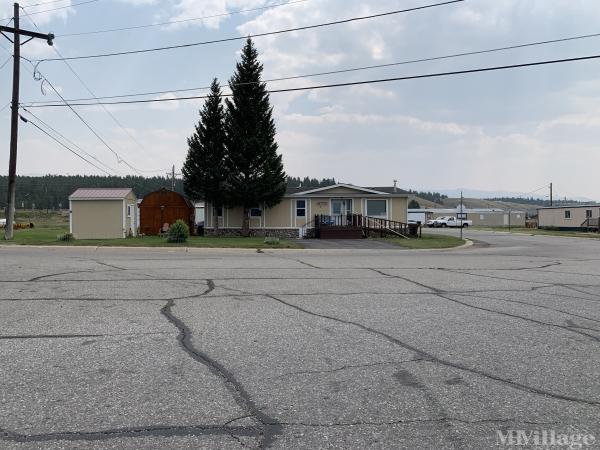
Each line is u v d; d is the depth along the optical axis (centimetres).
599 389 448
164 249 2086
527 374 485
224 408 397
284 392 432
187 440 345
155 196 3206
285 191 3123
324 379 464
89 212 2791
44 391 427
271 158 3008
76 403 403
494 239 3666
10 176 2300
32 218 8200
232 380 459
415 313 756
